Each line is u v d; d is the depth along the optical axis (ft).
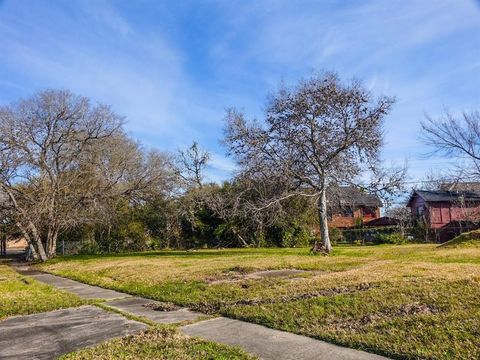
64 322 22.76
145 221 111.86
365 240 116.37
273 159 68.23
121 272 44.91
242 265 43.37
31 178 81.35
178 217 110.11
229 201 81.76
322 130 67.77
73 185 86.33
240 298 26.37
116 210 98.73
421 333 17.19
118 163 91.30
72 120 82.12
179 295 29.32
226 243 103.40
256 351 16.72
